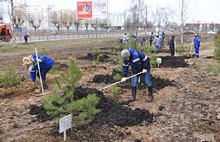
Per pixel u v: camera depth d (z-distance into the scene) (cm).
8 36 3850
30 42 3741
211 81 1056
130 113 647
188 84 1008
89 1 4138
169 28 8081
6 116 673
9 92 890
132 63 759
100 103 695
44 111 684
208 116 670
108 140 527
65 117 505
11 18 2950
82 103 518
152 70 1228
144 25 5950
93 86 962
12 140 530
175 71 1292
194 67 1423
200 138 550
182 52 2273
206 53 2347
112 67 1427
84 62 1634
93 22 8088
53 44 3472
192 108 730
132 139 536
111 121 613
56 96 546
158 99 810
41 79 888
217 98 819
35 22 9712
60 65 1434
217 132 579
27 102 786
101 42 3862
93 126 585
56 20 8350
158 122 631
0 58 2053
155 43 2386
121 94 856
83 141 518
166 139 545
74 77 536
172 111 705
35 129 584
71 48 2872
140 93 870
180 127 604
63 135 540
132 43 1095
